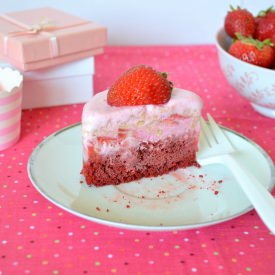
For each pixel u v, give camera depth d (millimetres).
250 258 376
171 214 406
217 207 414
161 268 366
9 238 385
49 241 385
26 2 686
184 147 464
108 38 724
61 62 527
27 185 440
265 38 565
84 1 694
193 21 728
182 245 385
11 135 481
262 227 403
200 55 674
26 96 539
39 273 359
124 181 447
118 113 432
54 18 564
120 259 372
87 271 362
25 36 513
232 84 537
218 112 553
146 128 445
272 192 436
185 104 448
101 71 625
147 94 434
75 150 470
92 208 409
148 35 730
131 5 704
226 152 468
